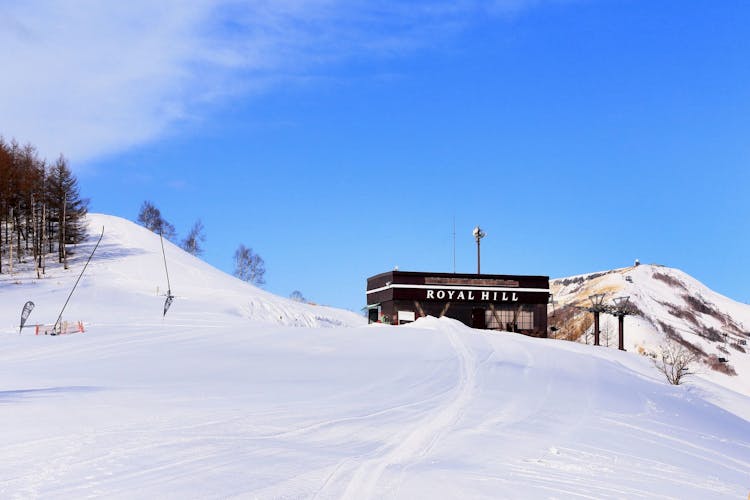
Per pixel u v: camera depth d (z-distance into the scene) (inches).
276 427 512.7
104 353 1130.7
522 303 2578.7
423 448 485.1
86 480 316.8
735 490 459.5
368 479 359.9
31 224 3427.7
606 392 1030.4
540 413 746.8
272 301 2940.5
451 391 853.8
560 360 1350.9
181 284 2933.1
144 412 540.4
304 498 309.3
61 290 2519.7
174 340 1338.6
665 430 762.2
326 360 1136.8
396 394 794.8
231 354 1167.6
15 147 3474.4
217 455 389.4
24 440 406.6
